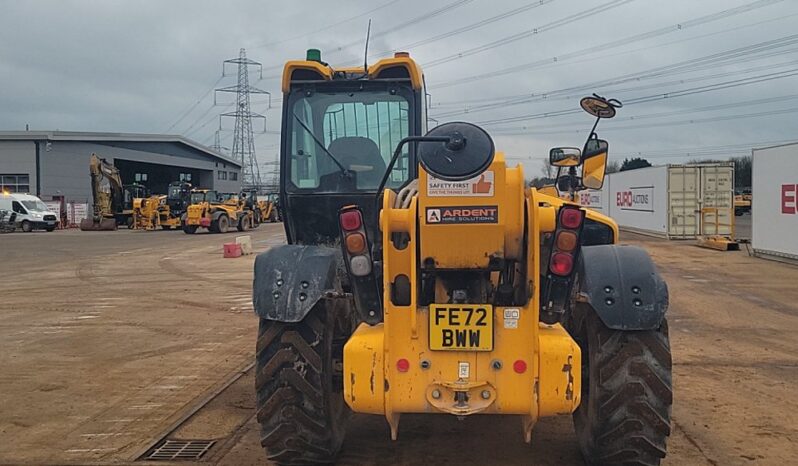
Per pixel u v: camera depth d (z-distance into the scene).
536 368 3.89
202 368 7.94
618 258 4.32
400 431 5.61
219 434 5.67
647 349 4.23
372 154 5.96
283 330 4.52
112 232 41.72
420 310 3.98
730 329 9.98
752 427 5.74
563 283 3.99
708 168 27.27
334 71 6.04
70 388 7.18
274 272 4.47
